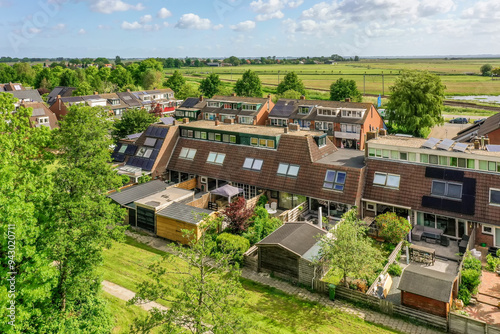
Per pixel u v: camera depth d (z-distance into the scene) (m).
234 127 49.72
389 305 24.12
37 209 20.28
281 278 29.02
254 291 27.20
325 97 132.12
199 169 46.94
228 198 40.78
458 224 33.81
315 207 40.25
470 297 25.02
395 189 36.44
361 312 24.61
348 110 71.38
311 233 31.03
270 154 43.44
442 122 77.81
